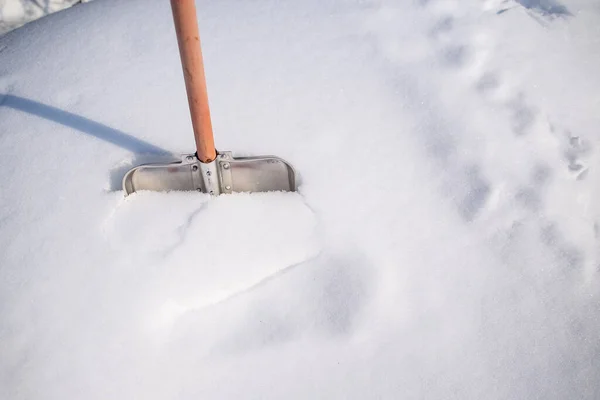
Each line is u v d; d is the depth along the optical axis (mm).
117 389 1183
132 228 1411
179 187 1497
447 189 1507
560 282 1356
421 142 1600
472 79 1751
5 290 1303
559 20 1956
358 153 1566
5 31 2033
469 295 1330
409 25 1910
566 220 1459
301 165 1530
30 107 1688
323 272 1346
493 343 1265
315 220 1432
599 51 1864
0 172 1526
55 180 1503
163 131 1613
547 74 1775
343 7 1972
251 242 1387
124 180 1438
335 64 1790
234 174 1455
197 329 1266
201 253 1365
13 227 1411
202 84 1203
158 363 1216
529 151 1583
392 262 1366
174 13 1071
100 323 1255
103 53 1838
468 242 1413
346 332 1257
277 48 1836
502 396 1196
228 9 1968
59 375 1191
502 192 1501
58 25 1960
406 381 1209
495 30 1896
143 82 1748
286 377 1209
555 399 1195
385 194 1488
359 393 1193
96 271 1331
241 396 1186
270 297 1313
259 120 1633
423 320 1287
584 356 1253
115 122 1640
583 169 1555
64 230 1403
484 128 1626
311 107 1670
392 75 1762
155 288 1303
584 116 1674
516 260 1388
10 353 1213
